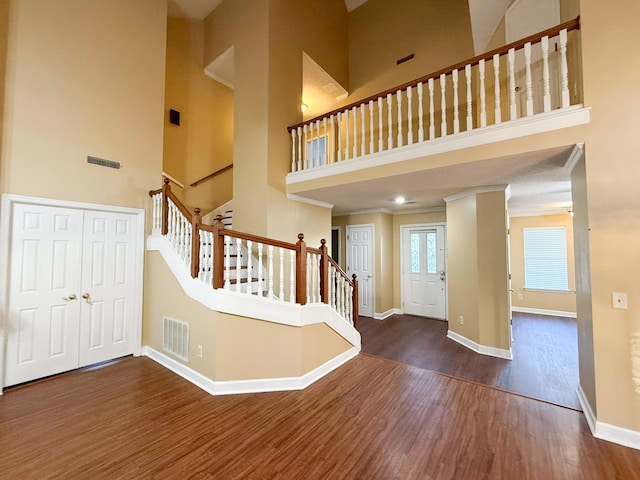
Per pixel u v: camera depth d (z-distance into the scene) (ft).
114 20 11.99
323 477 5.73
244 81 14.84
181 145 16.92
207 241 10.05
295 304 9.98
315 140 16.79
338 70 18.44
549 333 16.65
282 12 14.73
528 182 12.32
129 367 10.93
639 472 5.90
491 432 7.23
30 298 9.68
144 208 12.69
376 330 17.20
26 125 9.62
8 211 9.20
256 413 7.95
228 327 9.05
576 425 7.56
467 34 14.90
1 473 5.69
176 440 6.75
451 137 9.63
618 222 6.98
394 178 11.42
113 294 11.73
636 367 6.73
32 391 9.00
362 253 21.58
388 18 17.89
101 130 11.46
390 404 8.57
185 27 17.15
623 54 7.02
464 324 14.56
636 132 6.84
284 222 14.34
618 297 6.95
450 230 15.88
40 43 9.99
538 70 9.94
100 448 6.44
